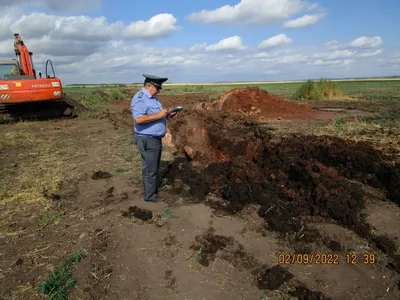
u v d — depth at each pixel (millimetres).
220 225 4164
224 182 5254
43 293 3008
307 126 9547
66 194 5301
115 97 25094
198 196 4988
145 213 4398
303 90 20484
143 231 4055
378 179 4988
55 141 9195
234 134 7641
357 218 4051
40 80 12266
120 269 3354
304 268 3334
